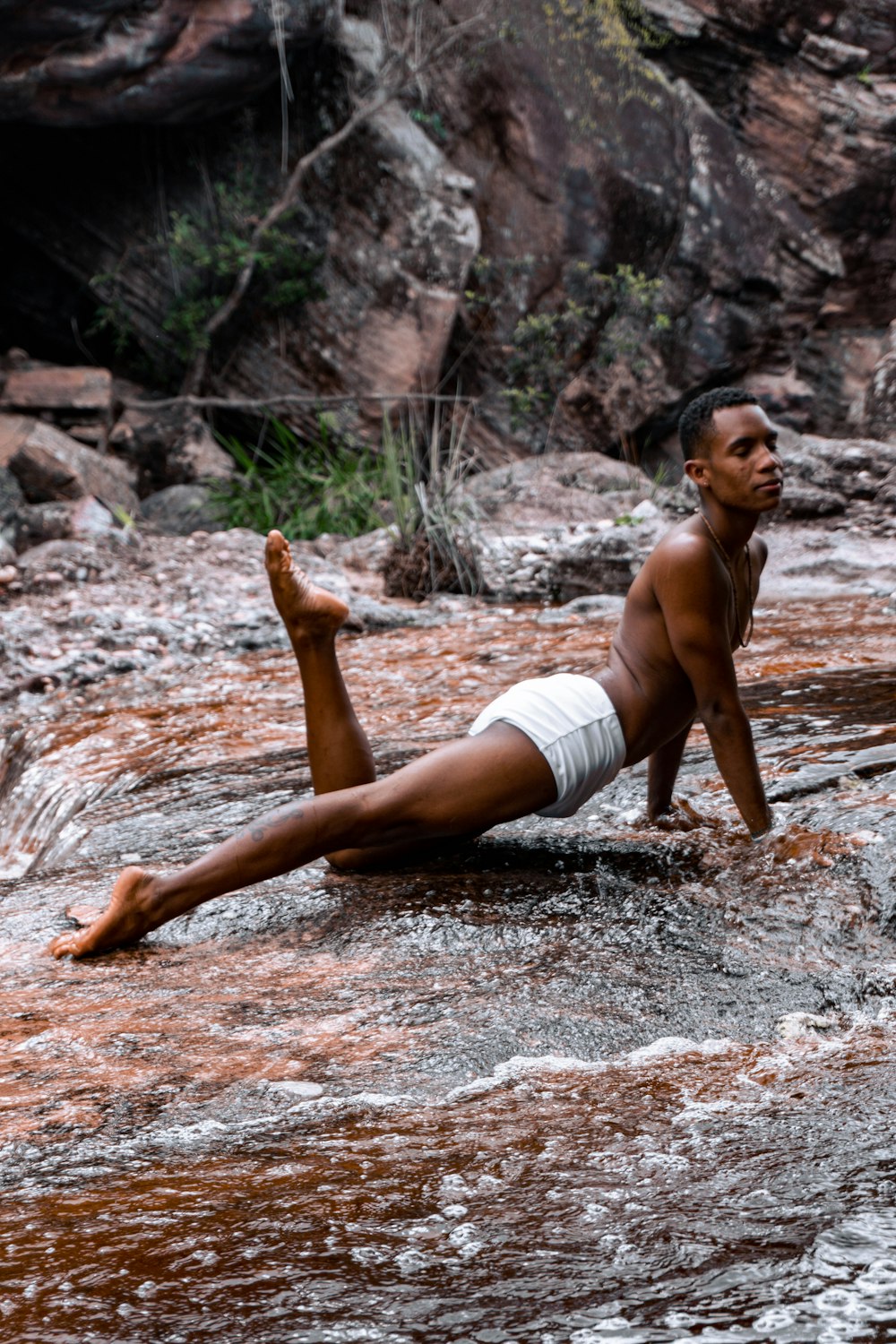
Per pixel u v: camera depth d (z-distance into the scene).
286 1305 1.64
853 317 19.19
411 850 3.65
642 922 3.13
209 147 14.55
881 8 18.28
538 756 3.35
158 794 5.16
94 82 12.73
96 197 14.55
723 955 2.94
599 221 15.62
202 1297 1.67
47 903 3.75
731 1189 1.92
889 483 11.26
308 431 15.00
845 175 18.61
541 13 16.06
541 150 15.45
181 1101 2.32
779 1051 2.48
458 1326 1.59
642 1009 2.67
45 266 14.90
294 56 14.46
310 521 13.00
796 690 5.44
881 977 2.79
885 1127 2.12
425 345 14.88
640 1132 2.13
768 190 17.53
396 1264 1.74
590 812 4.11
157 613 9.50
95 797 5.46
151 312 14.80
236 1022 2.71
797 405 17.64
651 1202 1.89
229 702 6.99
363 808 3.28
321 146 14.33
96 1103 2.33
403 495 11.53
